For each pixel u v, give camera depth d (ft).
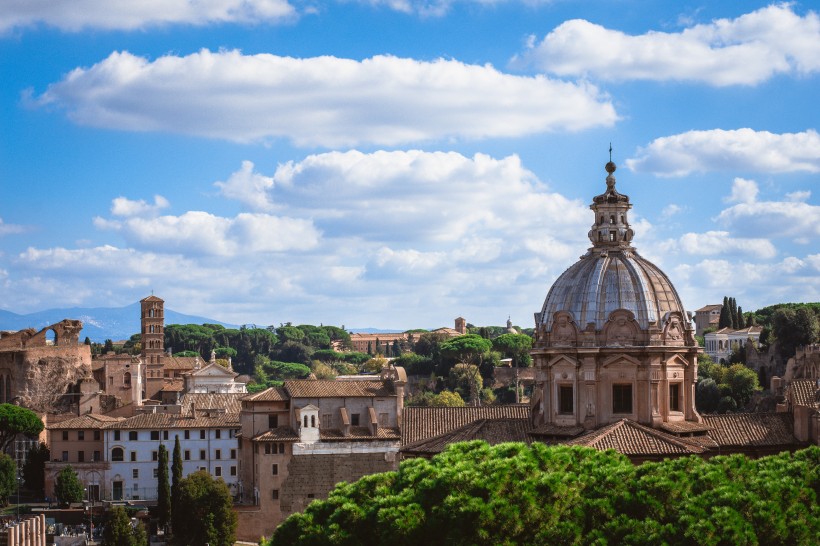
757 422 503.61
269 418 611.47
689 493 334.03
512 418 525.75
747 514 320.50
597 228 511.81
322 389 598.75
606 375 484.74
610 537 321.52
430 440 511.81
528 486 336.08
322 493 586.45
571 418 489.67
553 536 323.57
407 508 340.18
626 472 346.13
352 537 352.28
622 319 484.33
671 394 493.77
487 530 326.44
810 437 490.08
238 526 601.21
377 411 595.06
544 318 508.12
